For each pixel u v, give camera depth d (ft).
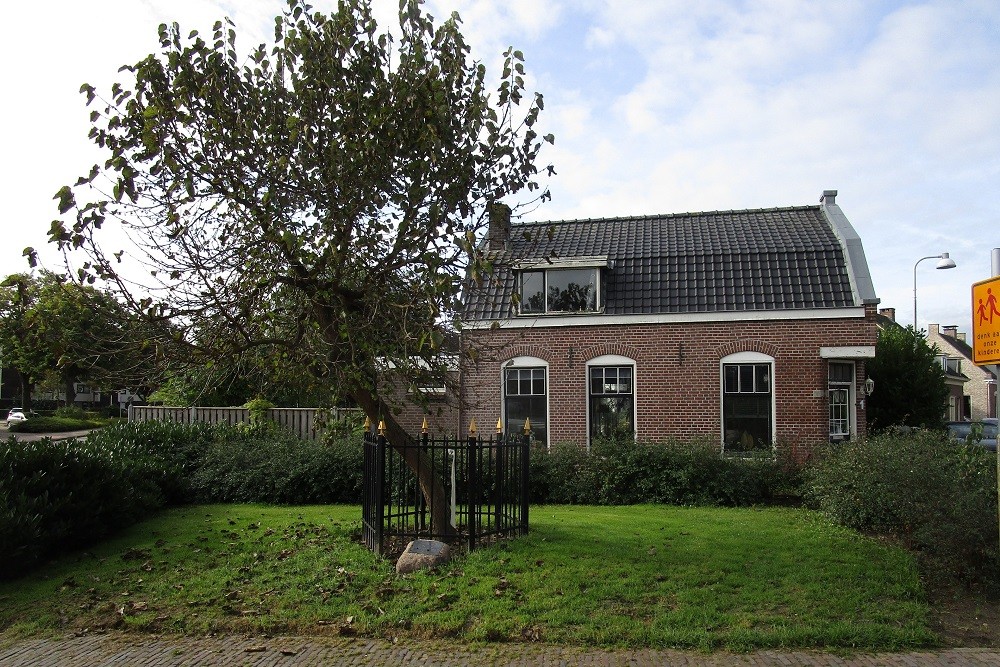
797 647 18.54
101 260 21.61
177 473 42.73
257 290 23.59
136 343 22.56
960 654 18.08
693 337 53.52
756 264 55.62
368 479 28.89
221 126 23.50
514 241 27.78
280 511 39.24
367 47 24.81
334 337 26.04
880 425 68.85
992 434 69.51
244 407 59.11
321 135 23.85
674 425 53.31
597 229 63.98
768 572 23.89
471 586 22.56
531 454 45.27
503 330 56.13
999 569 23.16
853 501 31.58
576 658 17.90
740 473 43.32
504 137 25.00
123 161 21.57
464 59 25.52
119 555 29.09
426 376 26.58
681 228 62.54
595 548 26.84
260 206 23.25
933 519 25.13
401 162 24.25
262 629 20.15
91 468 31.86
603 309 55.36
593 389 55.21
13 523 25.58
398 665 17.61
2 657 18.69
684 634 18.85
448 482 34.96
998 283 17.79
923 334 72.69
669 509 39.99
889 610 20.65
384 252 24.75
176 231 22.34
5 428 133.28
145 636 19.98
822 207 61.41
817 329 51.67
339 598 22.08
